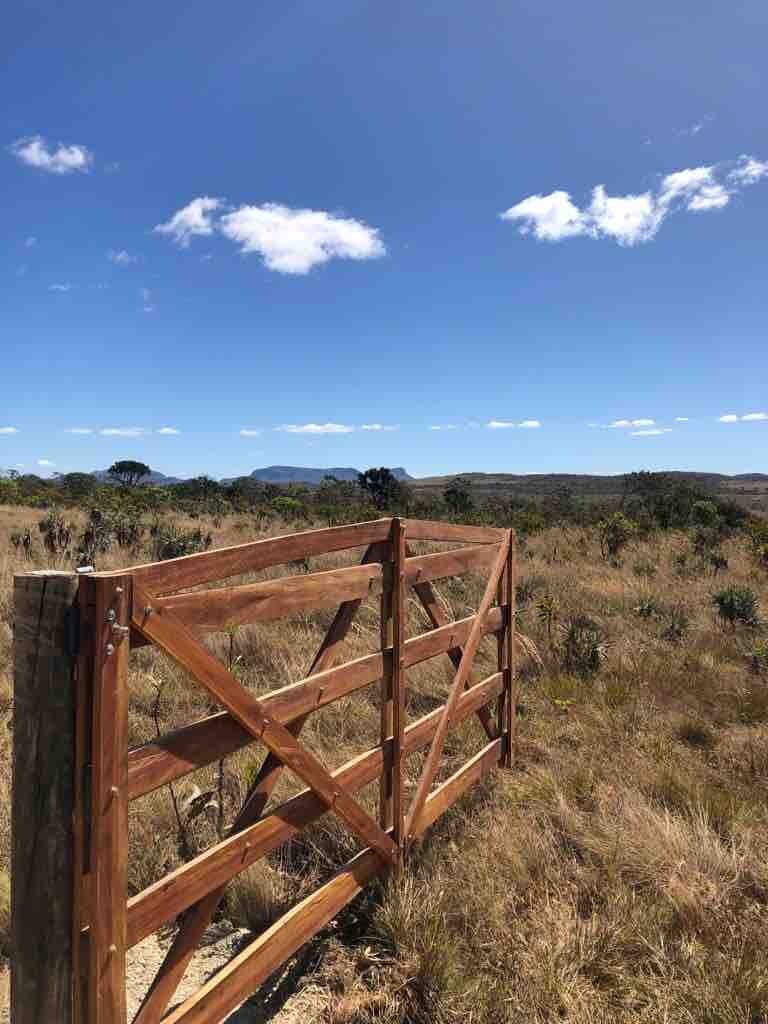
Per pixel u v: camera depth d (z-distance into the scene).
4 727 4.47
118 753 1.67
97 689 1.62
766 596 10.22
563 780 4.23
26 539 11.05
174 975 2.03
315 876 3.17
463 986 2.49
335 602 2.68
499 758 4.56
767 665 6.91
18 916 1.69
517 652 6.92
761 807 4.02
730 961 2.67
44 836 1.65
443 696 5.85
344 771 2.72
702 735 5.25
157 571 1.83
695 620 8.77
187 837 3.24
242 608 2.19
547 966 2.59
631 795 3.97
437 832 3.66
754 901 3.13
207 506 25.25
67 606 1.64
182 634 1.92
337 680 2.69
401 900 2.85
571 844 3.59
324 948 2.77
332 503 31.88
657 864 3.31
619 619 8.57
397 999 2.49
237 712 2.12
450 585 9.18
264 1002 2.48
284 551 2.37
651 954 2.76
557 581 10.72
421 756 4.55
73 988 1.64
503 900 3.03
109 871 1.66
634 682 6.29
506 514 25.28
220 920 2.89
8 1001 2.46
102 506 18.50
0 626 6.52
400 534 3.09
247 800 2.33
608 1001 2.52
